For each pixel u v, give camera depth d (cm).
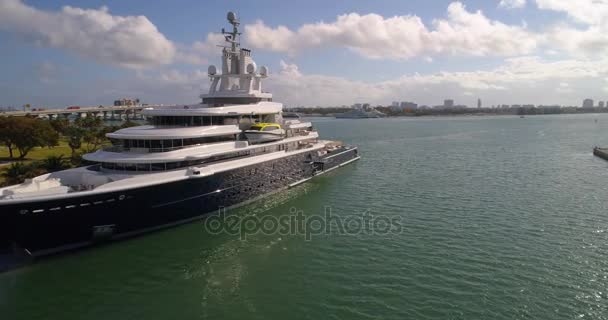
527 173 6250
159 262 2789
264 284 2492
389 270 2642
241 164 3916
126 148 3509
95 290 2419
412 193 4844
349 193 4825
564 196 4619
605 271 2583
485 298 2262
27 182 2856
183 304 2280
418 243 3112
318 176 5975
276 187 4644
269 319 2125
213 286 2473
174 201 3241
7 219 2503
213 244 3109
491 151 9406
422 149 9994
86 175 3197
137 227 3084
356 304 2241
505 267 2655
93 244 2920
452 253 2902
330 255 2908
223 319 2131
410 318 2089
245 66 4838
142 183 3033
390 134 15550
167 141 3422
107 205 2853
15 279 2511
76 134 6738
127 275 2602
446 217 3797
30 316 2161
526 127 19888
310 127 6212
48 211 2611
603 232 3322
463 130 17775
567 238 3186
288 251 2992
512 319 2062
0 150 7450
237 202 3938
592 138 12850
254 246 3086
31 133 6278
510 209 4066
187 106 4494
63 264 2705
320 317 2125
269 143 4431
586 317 2075
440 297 2284
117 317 2155
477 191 4934
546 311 2131
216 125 3897
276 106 4925
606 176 5909
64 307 2245
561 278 2492
